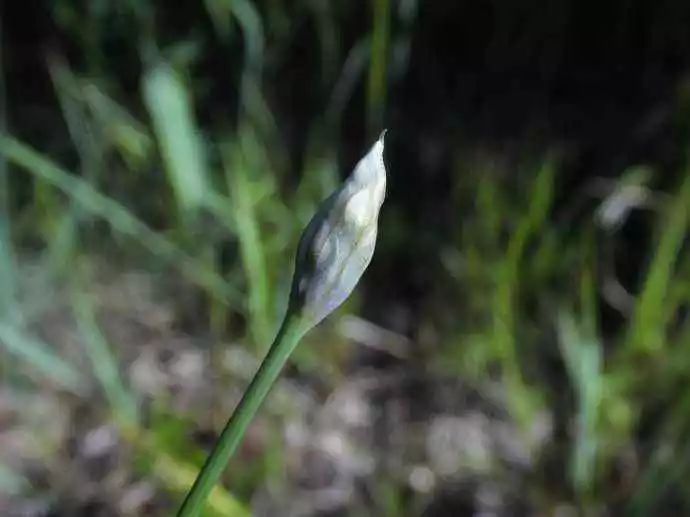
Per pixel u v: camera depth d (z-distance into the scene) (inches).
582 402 10.9
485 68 17.0
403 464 12.3
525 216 12.7
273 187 13.8
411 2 14.2
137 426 11.8
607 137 15.7
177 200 13.7
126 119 15.0
